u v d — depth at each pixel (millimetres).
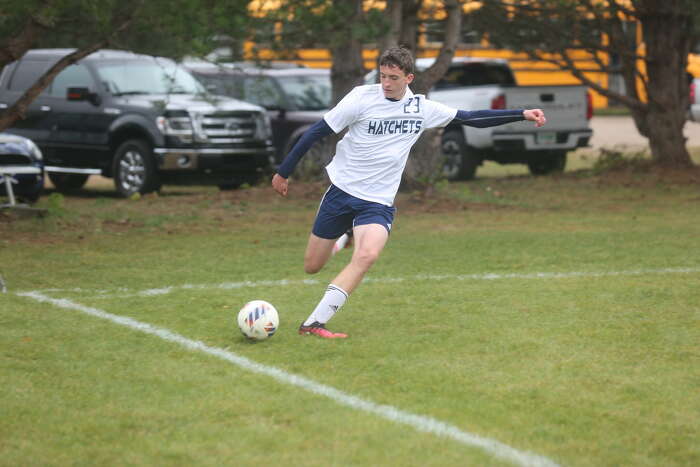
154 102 38000
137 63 46750
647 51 51125
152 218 36344
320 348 17281
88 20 30859
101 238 31516
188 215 37750
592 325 19016
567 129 52500
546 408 13867
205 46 30750
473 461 11844
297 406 13953
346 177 18203
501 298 21688
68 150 46406
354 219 18375
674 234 32125
